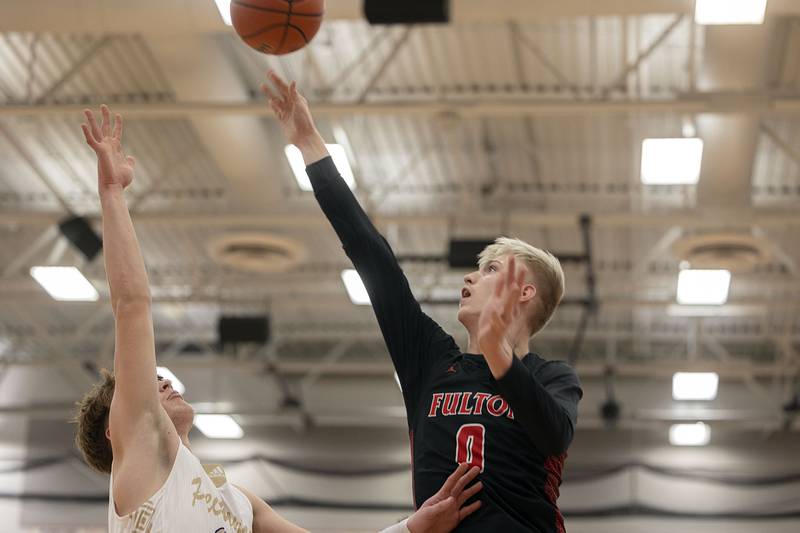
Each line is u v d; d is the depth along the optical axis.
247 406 25.72
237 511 4.48
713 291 17.94
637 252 20.42
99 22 13.41
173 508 4.16
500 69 16.00
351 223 4.67
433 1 11.95
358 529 25.41
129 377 4.21
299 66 15.98
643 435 25.22
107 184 4.43
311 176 4.77
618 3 12.55
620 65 15.59
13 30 13.50
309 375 25.30
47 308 24.00
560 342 24.33
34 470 26.39
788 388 24.47
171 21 13.39
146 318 4.29
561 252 20.41
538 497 4.05
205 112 15.07
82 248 17.66
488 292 4.50
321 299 22.28
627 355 24.48
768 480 24.72
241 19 6.14
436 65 16.03
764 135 16.86
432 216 18.16
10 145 18.16
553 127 17.08
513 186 18.70
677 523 24.55
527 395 3.76
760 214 16.91
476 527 3.98
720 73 14.41
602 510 24.80
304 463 26.00
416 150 17.78
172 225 20.11
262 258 18.22
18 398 26.36
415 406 4.42
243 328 20.75
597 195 18.73
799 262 20.48
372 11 12.02
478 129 17.22
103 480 26.34
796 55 15.16
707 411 24.66
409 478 25.62
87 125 4.50
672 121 16.69
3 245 21.17
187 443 4.66
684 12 12.57
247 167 17.14
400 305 4.57
